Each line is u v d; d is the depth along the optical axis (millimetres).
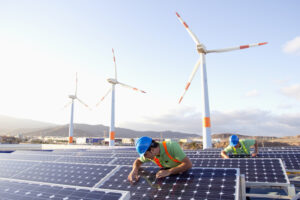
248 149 12078
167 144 6004
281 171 6449
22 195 5031
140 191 5238
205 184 4992
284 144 64938
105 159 11500
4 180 6324
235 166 7438
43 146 60281
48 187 5273
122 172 6645
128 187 5566
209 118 34000
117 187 5676
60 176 7262
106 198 4309
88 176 6781
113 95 60156
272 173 6441
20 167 9312
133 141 115812
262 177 6336
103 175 6652
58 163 8867
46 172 7926
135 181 5824
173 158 6016
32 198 4793
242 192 5180
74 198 4520
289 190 5781
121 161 10617
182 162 5859
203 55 36406
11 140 127875
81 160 12062
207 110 34125
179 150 5883
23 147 60000
